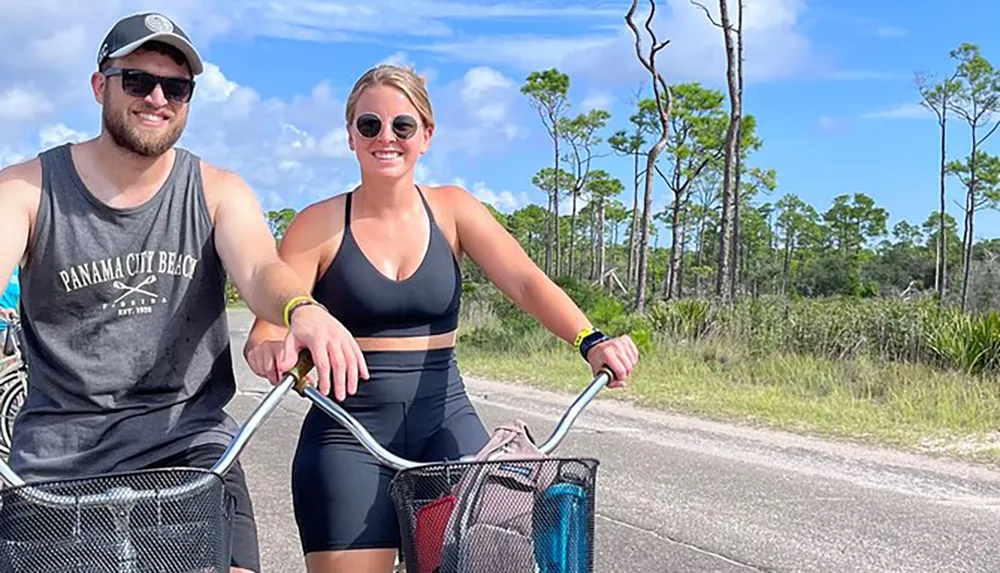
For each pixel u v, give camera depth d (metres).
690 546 6.58
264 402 2.66
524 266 3.70
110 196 2.95
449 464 2.82
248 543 2.90
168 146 2.93
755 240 88.69
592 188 71.00
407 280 3.53
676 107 52.41
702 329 18.53
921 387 12.93
